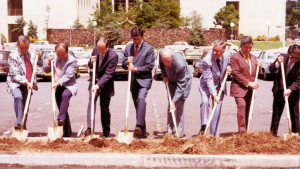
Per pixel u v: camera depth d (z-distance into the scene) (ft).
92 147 19.15
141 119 22.39
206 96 22.33
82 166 17.75
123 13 168.14
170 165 17.87
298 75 21.62
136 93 23.43
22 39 21.40
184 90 21.75
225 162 17.81
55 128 20.72
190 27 176.65
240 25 212.23
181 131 22.72
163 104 38.11
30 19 176.86
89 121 21.88
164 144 19.74
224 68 21.83
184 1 203.82
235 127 27.04
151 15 166.40
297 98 21.91
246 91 21.81
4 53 63.21
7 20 182.80
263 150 18.83
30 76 22.18
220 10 197.67
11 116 31.32
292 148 19.01
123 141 20.07
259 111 33.65
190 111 33.78
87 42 161.17
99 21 166.91
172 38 164.76
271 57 65.05
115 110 34.12
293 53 21.25
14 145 19.31
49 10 174.09
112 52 22.22
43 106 36.35
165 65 22.07
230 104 37.86
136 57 22.86
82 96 44.29
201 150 18.70
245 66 21.65
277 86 22.25
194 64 74.59
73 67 22.20
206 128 20.38
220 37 174.70
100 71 22.35
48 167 17.61
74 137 22.50
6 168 17.34
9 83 21.76
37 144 19.72
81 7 187.73
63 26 176.45
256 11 211.82
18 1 187.73
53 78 21.52
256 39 210.79
